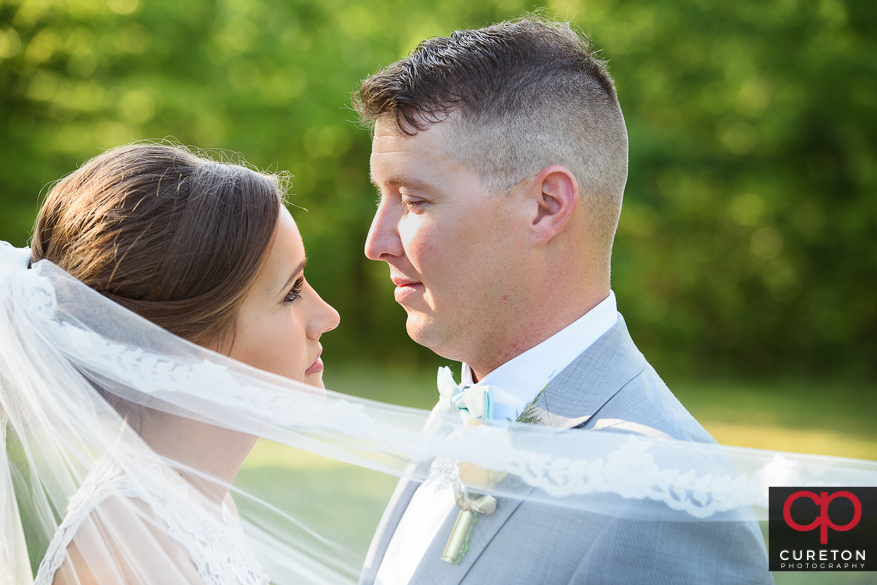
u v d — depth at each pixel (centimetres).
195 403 154
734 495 141
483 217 169
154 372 154
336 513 172
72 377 154
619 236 1316
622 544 140
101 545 145
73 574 144
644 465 141
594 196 173
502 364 180
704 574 139
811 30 1204
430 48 175
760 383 1333
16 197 1045
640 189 1261
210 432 165
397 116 171
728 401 1120
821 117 1252
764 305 1457
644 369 171
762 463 147
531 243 169
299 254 176
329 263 1345
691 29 1209
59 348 154
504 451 147
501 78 168
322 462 172
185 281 162
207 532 156
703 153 1258
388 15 1248
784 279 1417
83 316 156
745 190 1280
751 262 1423
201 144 1138
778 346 1469
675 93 1232
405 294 181
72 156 1049
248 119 1158
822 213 1340
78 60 1055
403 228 176
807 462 146
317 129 1209
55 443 159
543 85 169
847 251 1351
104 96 1051
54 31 1039
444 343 181
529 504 153
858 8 1203
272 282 171
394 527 179
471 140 167
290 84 1197
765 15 1201
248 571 163
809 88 1209
